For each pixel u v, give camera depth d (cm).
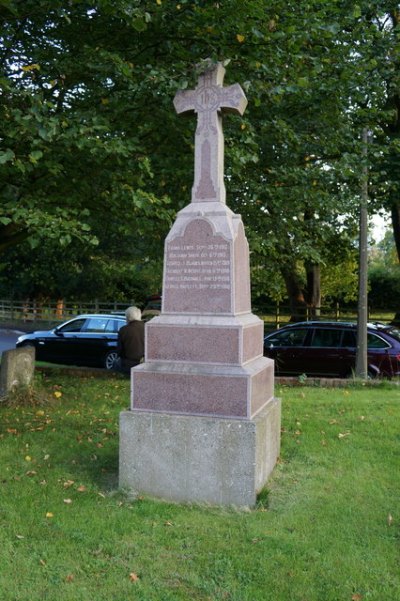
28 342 1695
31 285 3859
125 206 853
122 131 866
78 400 909
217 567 386
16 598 351
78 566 387
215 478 488
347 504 481
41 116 645
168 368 512
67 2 749
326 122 1062
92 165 814
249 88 798
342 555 400
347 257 2417
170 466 500
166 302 538
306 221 1242
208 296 525
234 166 855
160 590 361
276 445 579
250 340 529
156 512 470
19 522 449
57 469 570
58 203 834
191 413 504
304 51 934
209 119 564
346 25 1059
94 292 3750
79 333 1659
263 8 779
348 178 1159
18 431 714
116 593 357
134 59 823
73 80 845
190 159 895
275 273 2230
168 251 540
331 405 827
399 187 1634
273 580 369
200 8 732
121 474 514
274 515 463
